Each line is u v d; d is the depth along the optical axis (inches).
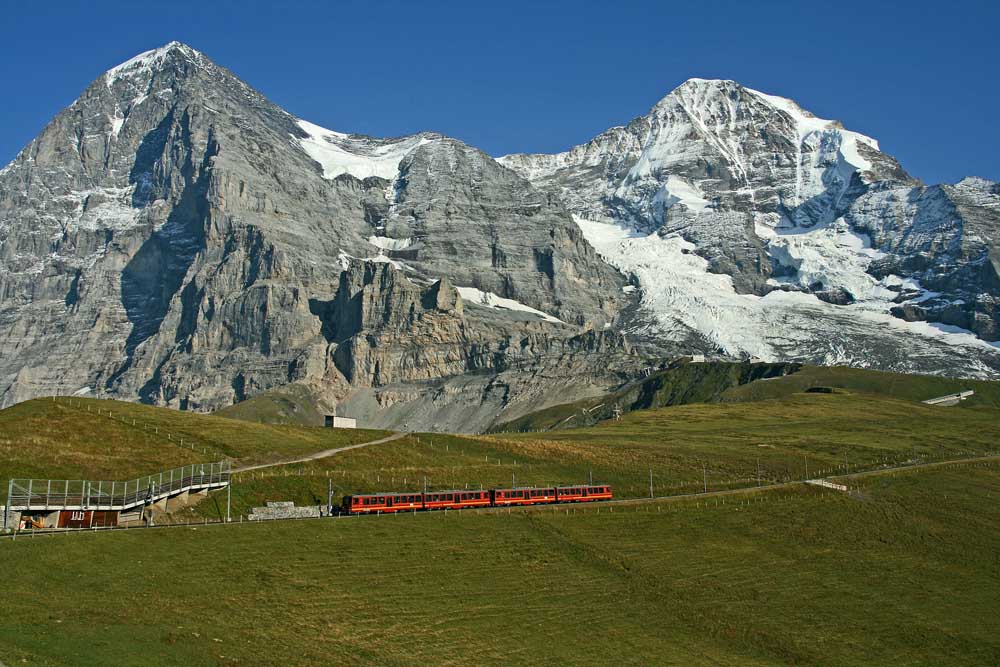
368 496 6870.1
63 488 6461.6
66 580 4667.8
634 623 5629.9
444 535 6456.7
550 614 5531.5
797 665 5462.6
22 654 3688.5
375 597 5319.9
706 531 7475.4
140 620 4365.2
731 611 6067.9
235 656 4195.4
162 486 6456.7
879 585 6845.5
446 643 4899.1
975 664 5782.5
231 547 5585.6
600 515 7465.6
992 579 7180.1
